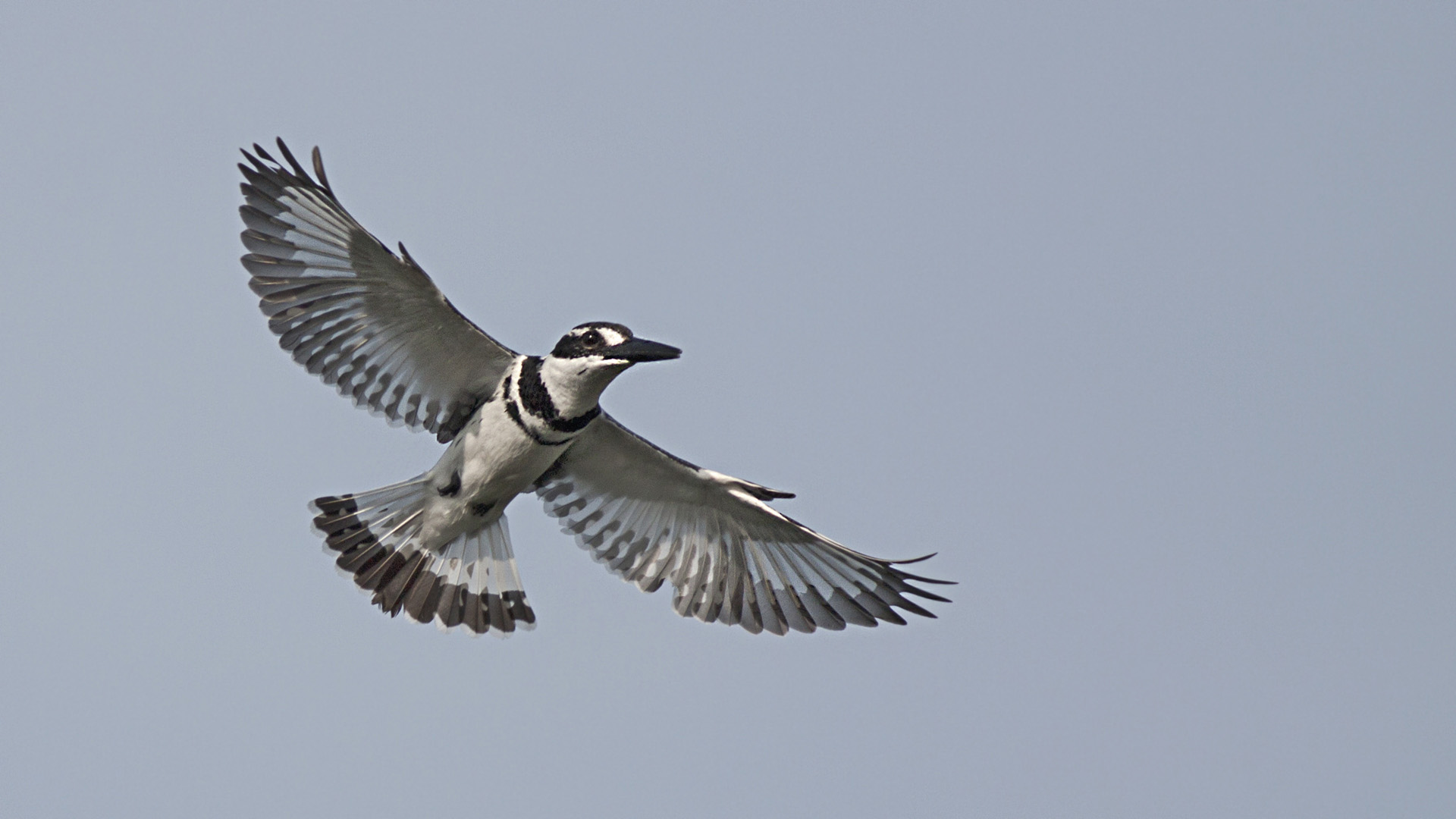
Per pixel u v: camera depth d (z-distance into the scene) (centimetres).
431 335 1442
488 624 1500
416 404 1484
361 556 1478
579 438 1495
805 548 1563
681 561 1600
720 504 1559
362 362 1455
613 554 1591
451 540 1509
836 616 1577
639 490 1566
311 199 1370
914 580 1542
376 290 1407
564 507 1578
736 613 1592
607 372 1424
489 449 1460
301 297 1416
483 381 1481
